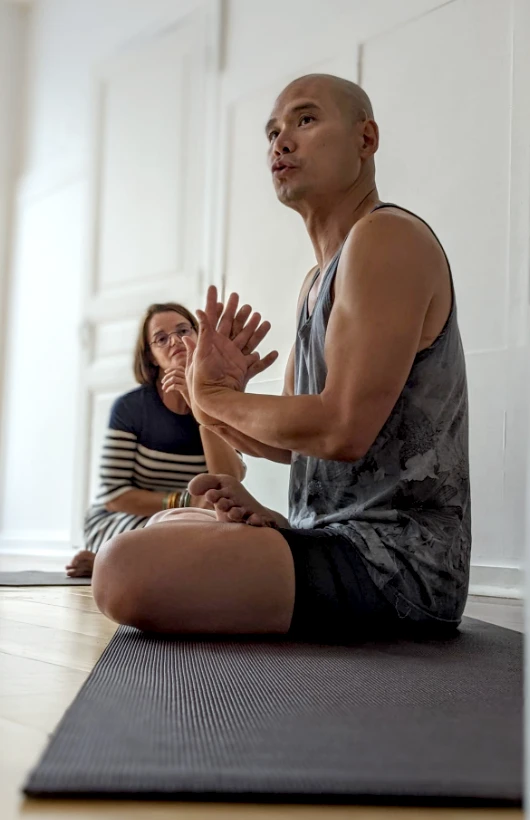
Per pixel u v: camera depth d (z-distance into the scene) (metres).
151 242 4.27
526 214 2.70
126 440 2.69
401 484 1.52
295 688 1.01
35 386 5.29
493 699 0.96
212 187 3.96
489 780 0.65
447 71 3.00
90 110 4.74
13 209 5.68
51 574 3.02
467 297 2.84
